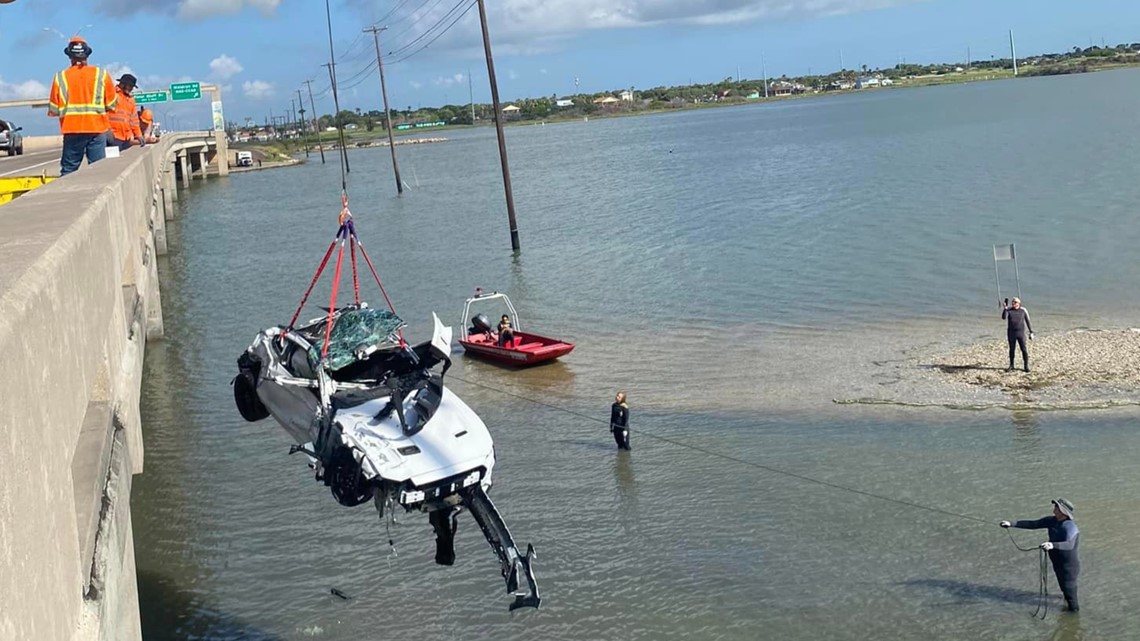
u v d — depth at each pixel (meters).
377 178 108.00
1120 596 14.59
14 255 5.96
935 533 16.69
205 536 17.42
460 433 7.90
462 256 47.59
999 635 13.77
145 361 29.53
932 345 27.31
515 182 90.19
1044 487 18.16
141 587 15.76
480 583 15.65
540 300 36.38
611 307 34.47
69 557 5.36
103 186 11.88
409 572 16.05
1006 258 30.61
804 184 69.81
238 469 20.41
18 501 4.19
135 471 12.23
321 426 8.09
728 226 51.72
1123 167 62.09
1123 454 19.34
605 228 54.53
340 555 16.61
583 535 17.08
